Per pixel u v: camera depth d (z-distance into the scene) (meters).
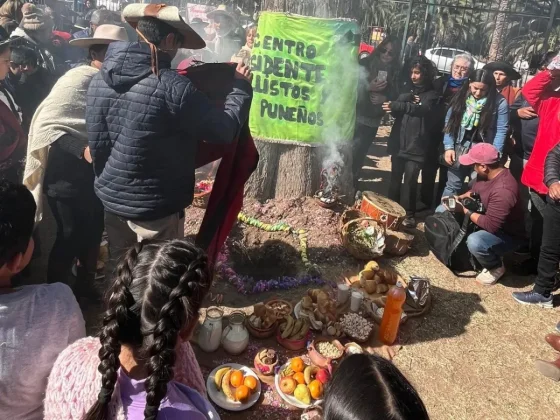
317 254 4.35
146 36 2.44
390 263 4.47
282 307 3.43
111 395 1.19
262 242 4.42
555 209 3.73
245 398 2.72
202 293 1.30
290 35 4.55
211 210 3.20
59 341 1.57
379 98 5.29
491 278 4.29
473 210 4.23
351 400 1.13
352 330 3.32
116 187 2.62
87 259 3.36
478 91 4.61
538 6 11.10
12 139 3.38
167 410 1.24
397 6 13.05
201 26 7.95
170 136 2.54
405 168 5.24
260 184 4.82
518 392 3.18
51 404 1.35
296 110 4.71
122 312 1.22
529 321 3.88
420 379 3.19
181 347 1.49
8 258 1.54
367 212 4.70
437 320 3.77
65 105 2.87
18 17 5.60
